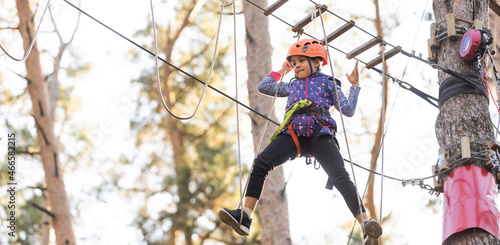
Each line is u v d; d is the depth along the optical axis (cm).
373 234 426
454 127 578
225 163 1545
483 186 551
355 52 595
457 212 545
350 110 465
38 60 1230
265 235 984
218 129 1728
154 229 1505
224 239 1477
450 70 581
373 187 1351
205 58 1752
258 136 986
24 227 1659
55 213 1168
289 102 477
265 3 1042
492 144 554
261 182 453
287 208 991
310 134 459
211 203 1487
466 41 585
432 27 619
